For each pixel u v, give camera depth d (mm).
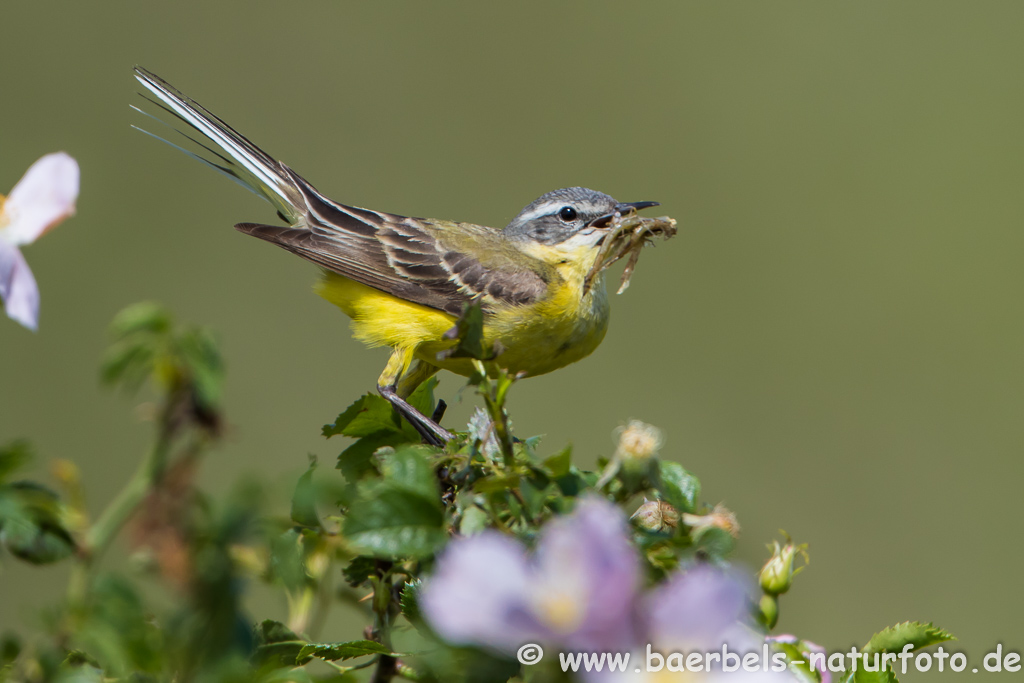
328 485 1782
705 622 972
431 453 1916
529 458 1737
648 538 1479
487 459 1782
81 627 1383
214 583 1335
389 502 1461
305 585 1845
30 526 1494
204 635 1336
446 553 1455
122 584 1396
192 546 1341
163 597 1444
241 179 4816
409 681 1661
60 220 1641
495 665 1402
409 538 1453
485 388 1633
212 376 1539
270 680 1481
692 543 1474
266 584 1847
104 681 1377
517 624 971
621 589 960
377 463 1946
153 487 1396
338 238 4629
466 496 1593
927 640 1762
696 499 1707
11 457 1551
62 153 1656
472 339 1615
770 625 1886
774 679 1003
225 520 1363
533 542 1478
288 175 4863
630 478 1577
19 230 1629
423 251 4590
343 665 1732
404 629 1666
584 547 977
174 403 1501
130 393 1551
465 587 989
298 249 4480
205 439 1501
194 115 4770
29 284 1622
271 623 1774
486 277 4500
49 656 1400
